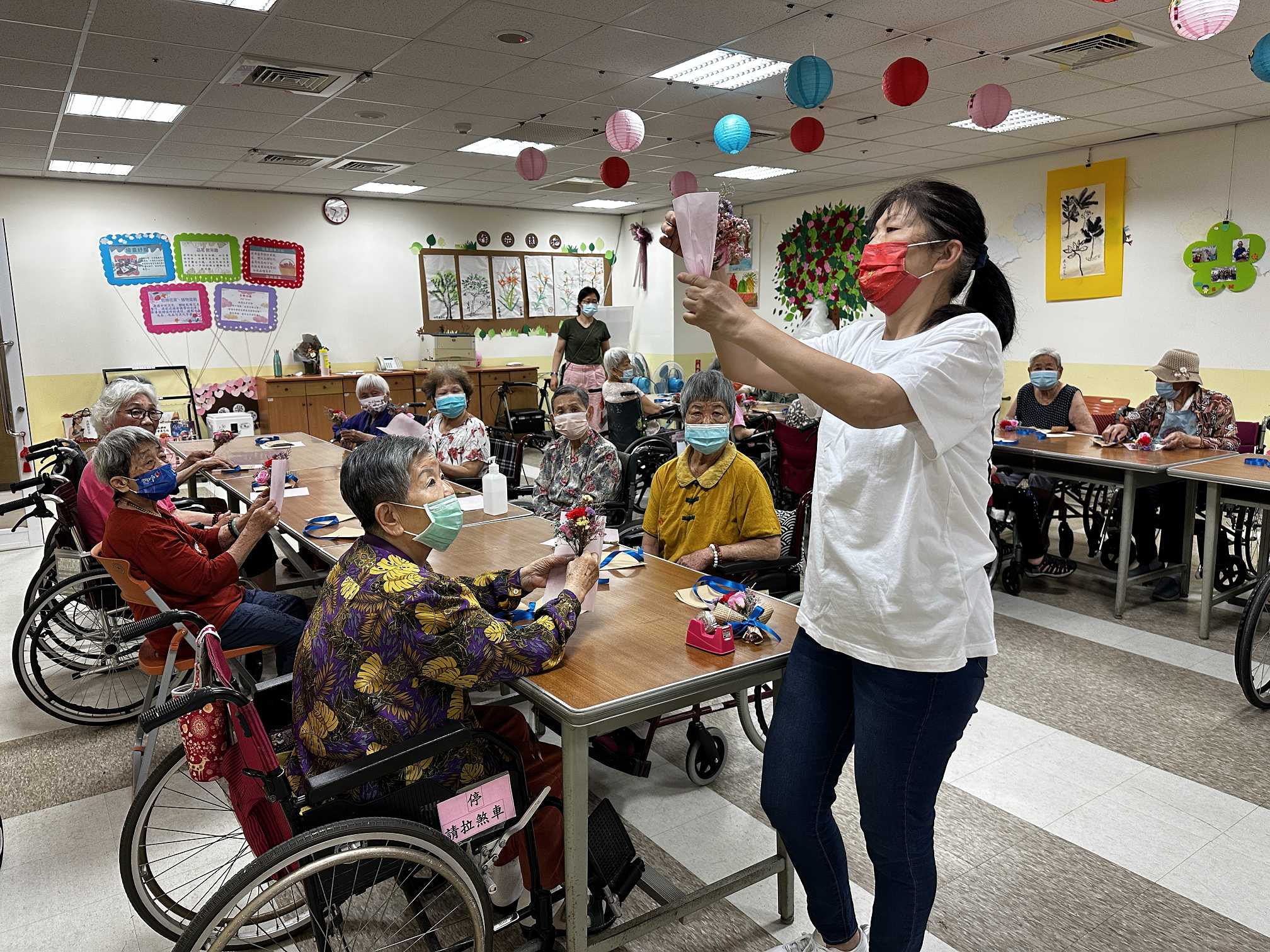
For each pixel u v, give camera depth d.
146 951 1.86
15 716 3.07
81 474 3.46
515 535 2.75
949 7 3.94
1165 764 2.60
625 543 3.08
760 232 10.74
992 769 2.58
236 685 1.45
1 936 1.91
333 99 5.38
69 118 5.62
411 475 1.55
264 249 9.06
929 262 1.28
